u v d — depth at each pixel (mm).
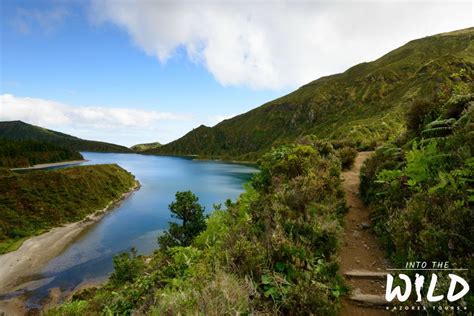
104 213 55094
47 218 47531
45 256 33625
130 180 88938
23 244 37594
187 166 170625
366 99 169000
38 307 22953
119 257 21828
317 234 4508
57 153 181125
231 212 7465
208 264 3955
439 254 3312
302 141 13164
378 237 5266
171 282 4273
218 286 3074
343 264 4613
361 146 19328
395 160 7000
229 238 4703
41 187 55094
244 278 3457
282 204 5512
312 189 6180
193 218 24000
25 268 30328
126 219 50656
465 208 3359
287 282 3428
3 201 47438
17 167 139875
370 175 7402
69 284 26828
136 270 20297
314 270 3750
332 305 3289
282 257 3924
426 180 4492
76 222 48281
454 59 112750
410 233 3947
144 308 4148
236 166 170000
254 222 5277
